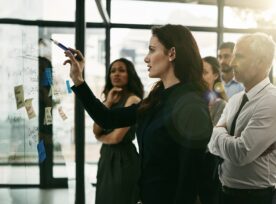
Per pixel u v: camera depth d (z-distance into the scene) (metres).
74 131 2.44
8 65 1.16
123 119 1.56
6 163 1.16
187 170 1.18
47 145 1.82
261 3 4.70
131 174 2.43
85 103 1.56
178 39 1.31
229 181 1.63
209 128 1.21
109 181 2.45
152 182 1.27
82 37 2.34
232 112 1.69
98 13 3.88
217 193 1.83
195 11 4.70
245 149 1.50
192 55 1.31
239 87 2.53
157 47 1.34
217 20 4.73
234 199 1.62
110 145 2.50
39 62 1.62
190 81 1.30
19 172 1.30
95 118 1.57
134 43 4.66
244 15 4.74
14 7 1.21
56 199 1.95
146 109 1.35
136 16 4.65
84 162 2.50
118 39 4.65
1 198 1.12
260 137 1.50
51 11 1.82
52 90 1.89
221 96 2.33
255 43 1.56
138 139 1.36
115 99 2.62
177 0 4.66
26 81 1.39
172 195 1.25
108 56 4.61
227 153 1.56
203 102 1.23
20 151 1.31
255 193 1.58
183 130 1.19
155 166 1.27
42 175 1.69
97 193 2.55
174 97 1.27
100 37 4.27
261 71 1.58
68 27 2.25
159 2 4.66
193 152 1.18
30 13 1.45
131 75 2.68
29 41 1.44
